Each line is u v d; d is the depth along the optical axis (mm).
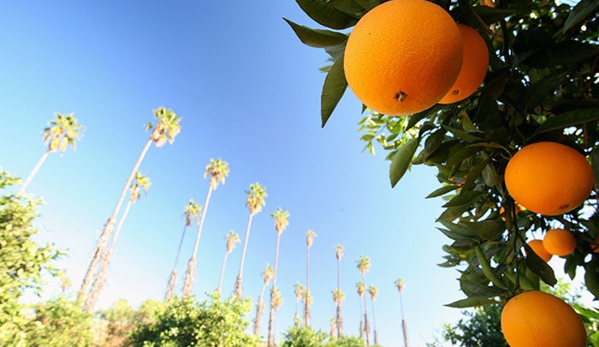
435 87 798
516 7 1273
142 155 24219
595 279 1673
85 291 18016
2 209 5129
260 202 34250
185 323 10008
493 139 1271
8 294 4781
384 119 3314
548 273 1299
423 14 792
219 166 31125
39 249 5238
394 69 769
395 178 1360
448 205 1511
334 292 47594
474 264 1724
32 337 6832
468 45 982
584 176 957
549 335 945
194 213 34281
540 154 1011
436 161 1469
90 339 8406
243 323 10578
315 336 18125
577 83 1609
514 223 1405
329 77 1040
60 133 24500
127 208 26656
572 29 1421
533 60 1217
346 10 984
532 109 1257
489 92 1283
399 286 52594
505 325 1083
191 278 26922
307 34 1076
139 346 9992
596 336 2264
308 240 46781
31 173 22375
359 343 26609
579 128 1651
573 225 1724
